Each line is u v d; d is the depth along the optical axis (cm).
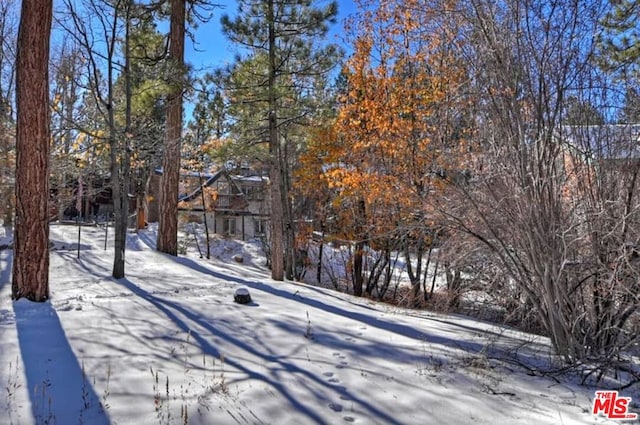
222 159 1297
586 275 562
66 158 1500
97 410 383
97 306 729
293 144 1666
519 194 560
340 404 420
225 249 2017
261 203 2552
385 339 666
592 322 562
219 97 1233
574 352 546
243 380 466
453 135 999
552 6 584
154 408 390
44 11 738
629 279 534
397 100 1155
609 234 531
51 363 479
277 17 1174
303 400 425
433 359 573
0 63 1605
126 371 471
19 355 493
